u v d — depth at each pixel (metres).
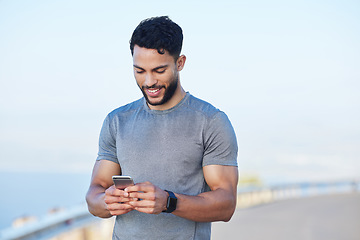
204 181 2.86
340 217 15.41
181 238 2.79
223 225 12.95
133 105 2.95
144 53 2.59
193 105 2.84
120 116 2.92
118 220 2.90
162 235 2.78
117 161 2.98
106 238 7.60
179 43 2.65
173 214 2.79
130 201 2.50
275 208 18.62
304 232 11.76
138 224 2.81
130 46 2.68
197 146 2.79
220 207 2.71
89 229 7.00
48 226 5.41
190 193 2.80
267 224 13.27
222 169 2.79
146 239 2.79
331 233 11.66
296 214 16.23
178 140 2.78
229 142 2.81
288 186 26.08
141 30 2.60
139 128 2.84
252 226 12.78
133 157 2.81
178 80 2.79
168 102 2.81
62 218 5.98
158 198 2.49
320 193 29.38
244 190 19.64
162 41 2.58
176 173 2.77
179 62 2.74
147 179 2.79
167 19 2.66
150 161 2.79
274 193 24.00
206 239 2.89
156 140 2.79
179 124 2.79
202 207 2.65
